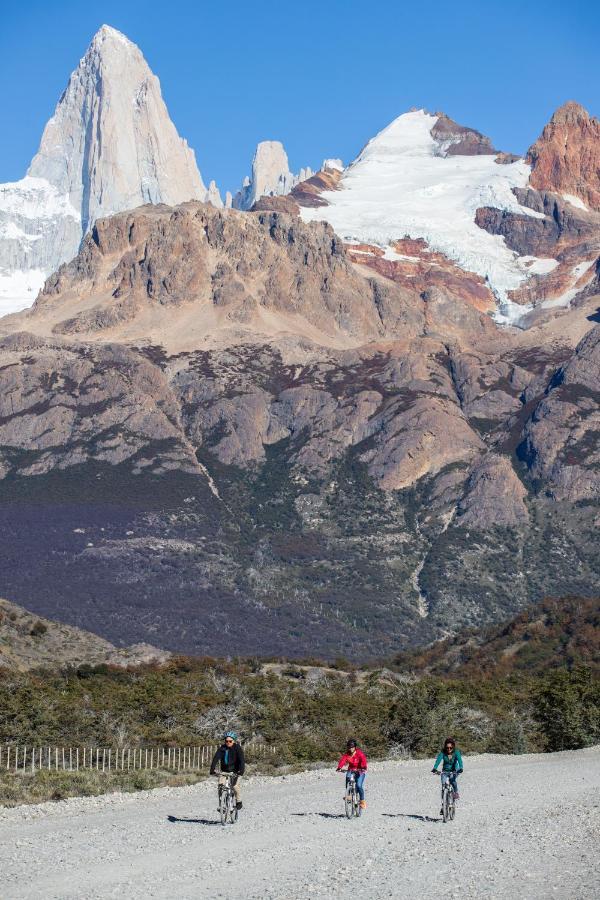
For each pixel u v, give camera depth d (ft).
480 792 196.75
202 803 174.50
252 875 109.40
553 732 339.77
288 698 359.25
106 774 210.38
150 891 101.50
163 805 171.32
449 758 153.07
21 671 442.91
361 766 158.10
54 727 263.29
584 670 370.12
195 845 128.36
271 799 184.96
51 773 201.77
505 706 377.50
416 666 645.51
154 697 318.45
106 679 434.71
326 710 331.98
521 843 128.77
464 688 399.85
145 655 551.59
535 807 169.68
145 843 129.70
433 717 317.22
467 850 124.06
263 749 276.41
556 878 106.11
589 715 339.36
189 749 270.26
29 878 107.14
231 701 322.96
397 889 102.01
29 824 147.43
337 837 135.33
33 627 551.59
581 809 163.94
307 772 241.35
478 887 102.47
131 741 270.05
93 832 139.03
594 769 251.80
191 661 541.34
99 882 105.50
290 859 118.62
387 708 334.85
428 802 179.83
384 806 173.06
